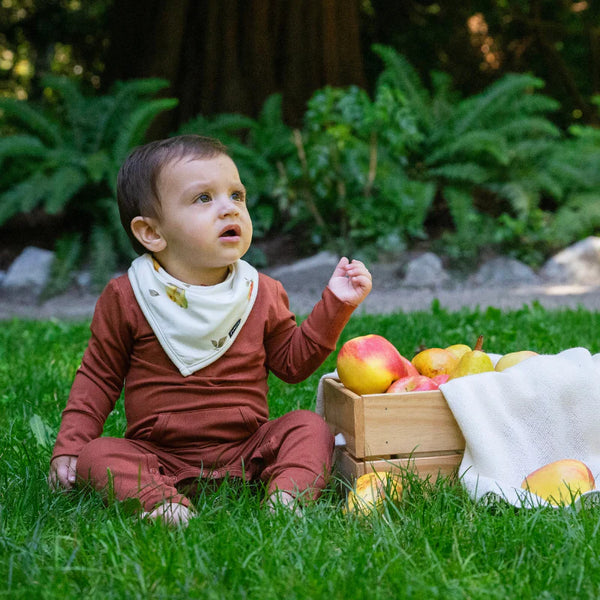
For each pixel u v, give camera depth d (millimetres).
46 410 4285
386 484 2721
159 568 2117
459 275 12234
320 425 2910
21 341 6852
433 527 2402
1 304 11406
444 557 2240
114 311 3043
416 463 2918
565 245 13289
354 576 2061
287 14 15133
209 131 13578
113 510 2641
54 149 13086
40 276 12523
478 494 2684
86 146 13414
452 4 19719
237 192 3049
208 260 2955
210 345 2955
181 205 2943
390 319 7188
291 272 12312
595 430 2896
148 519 2518
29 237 13836
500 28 20594
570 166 13414
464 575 2096
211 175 2959
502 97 13875
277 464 2801
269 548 2236
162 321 2965
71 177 12109
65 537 2377
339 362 3070
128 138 12719
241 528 2408
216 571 2109
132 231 3076
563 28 20328
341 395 3070
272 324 3160
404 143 13359
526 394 2895
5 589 2062
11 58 22297
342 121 12922
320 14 15203
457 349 3531
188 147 3010
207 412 2955
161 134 14633
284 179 12688
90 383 3068
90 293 12039
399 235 12602
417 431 2918
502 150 12844
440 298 10609
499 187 13133
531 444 2889
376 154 12938
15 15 20625
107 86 15594
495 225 13242
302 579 2059
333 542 2332
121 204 3123
